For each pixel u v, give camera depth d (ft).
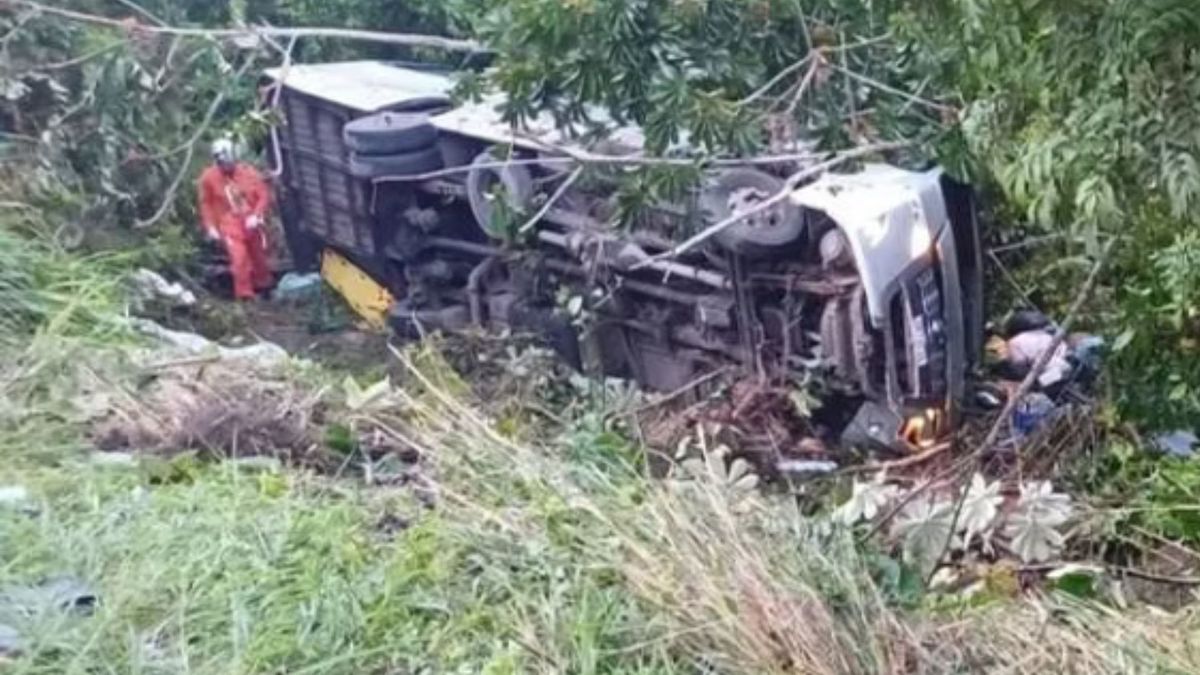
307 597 13.12
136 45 31.22
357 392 19.17
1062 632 14.75
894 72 22.48
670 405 27.43
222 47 31.99
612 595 13.32
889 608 14.28
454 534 14.32
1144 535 19.99
